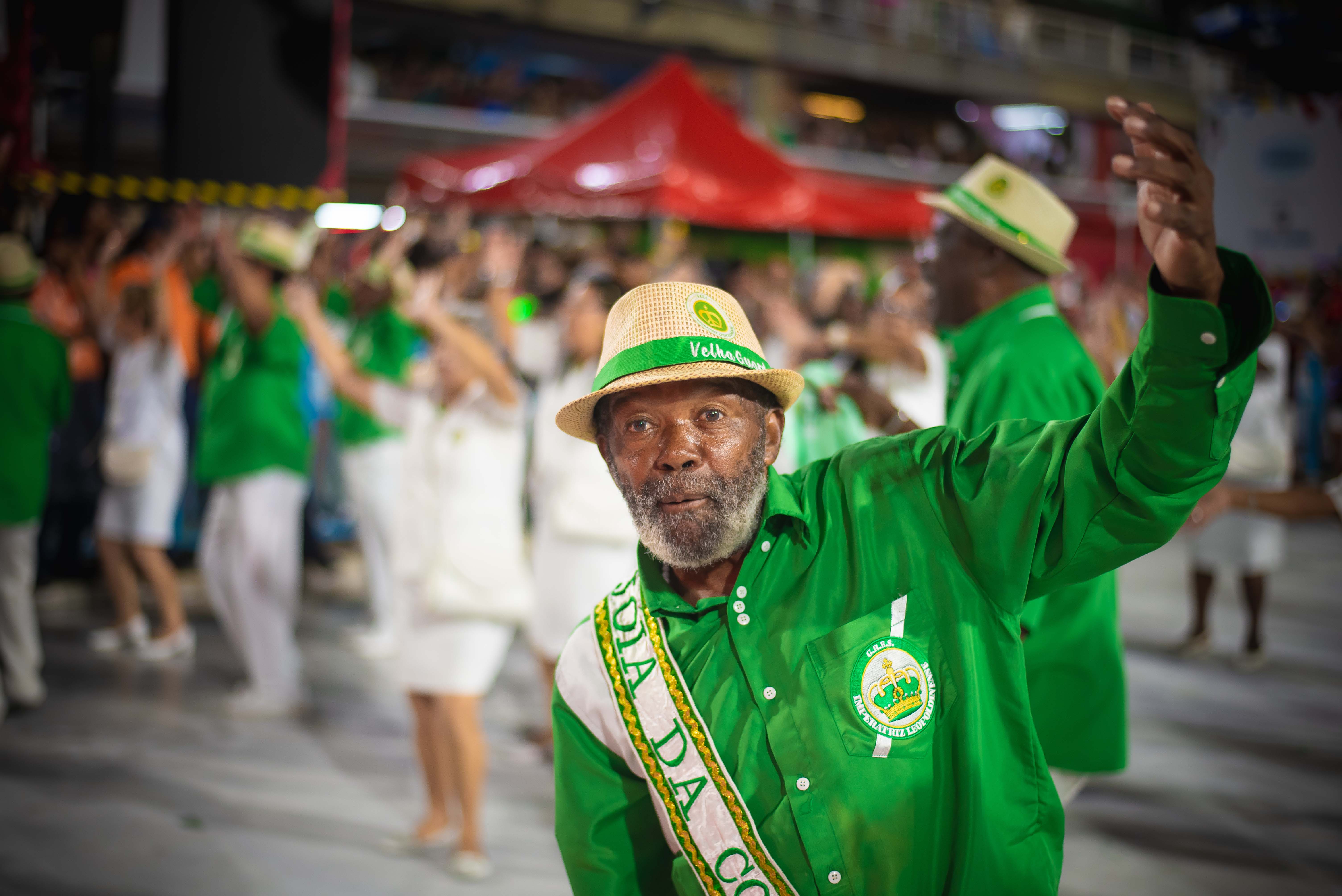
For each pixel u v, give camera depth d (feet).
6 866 11.43
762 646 4.29
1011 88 68.74
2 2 20.43
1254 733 15.79
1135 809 13.12
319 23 20.17
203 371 23.56
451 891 11.03
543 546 13.69
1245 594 19.16
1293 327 27.81
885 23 64.03
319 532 27.45
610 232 38.22
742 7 57.72
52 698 17.02
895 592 4.29
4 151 20.71
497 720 16.44
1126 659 19.69
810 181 30.42
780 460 11.25
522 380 22.29
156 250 23.31
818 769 4.14
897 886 4.11
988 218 8.11
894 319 13.79
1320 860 11.77
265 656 16.49
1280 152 21.31
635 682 4.42
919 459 4.49
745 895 4.19
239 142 19.77
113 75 21.93
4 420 15.34
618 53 55.57
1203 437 3.67
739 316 4.48
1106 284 29.71
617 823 4.70
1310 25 26.53
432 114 46.57
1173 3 76.54
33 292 15.92
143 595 23.50
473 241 19.17
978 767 4.15
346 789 13.78
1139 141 3.40
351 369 13.26
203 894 10.89
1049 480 4.07
